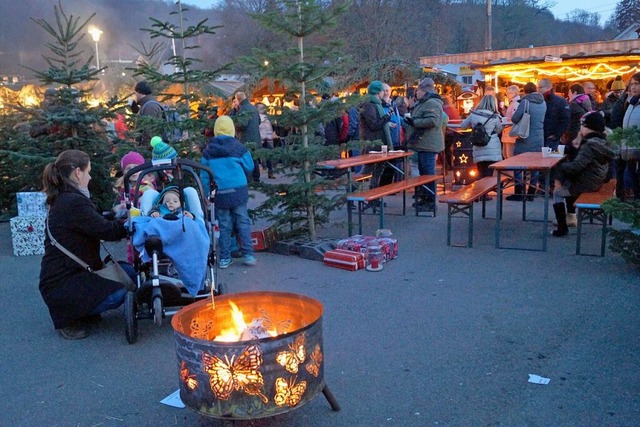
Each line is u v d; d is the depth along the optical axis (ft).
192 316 11.28
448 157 44.01
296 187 23.88
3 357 15.17
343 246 23.12
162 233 15.37
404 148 39.70
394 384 12.96
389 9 99.91
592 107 38.58
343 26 97.55
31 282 21.62
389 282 20.16
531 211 31.42
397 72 56.34
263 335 10.98
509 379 13.00
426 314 17.04
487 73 59.41
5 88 38.68
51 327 17.20
